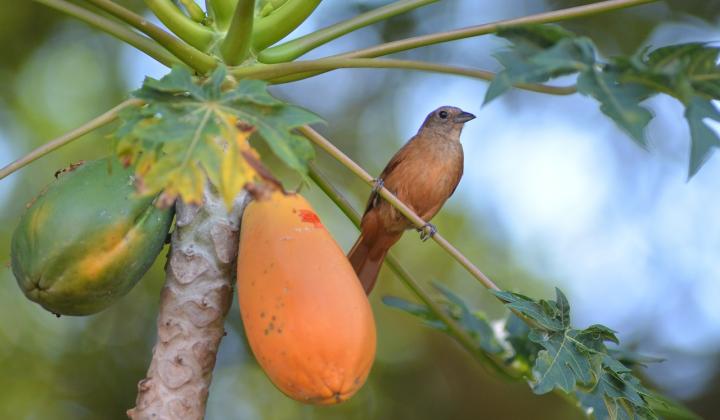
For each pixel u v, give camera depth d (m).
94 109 15.53
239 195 6.86
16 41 15.43
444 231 16.55
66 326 14.57
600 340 6.98
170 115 5.77
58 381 14.27
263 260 6.27
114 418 14.26
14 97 15.30
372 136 16.77
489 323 9.60
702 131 5.80
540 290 16.41
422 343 15.93
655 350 16.50
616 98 5.93
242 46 7.19
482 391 15.73
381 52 7.16
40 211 6.68
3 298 14.44
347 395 6.12
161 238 6.91
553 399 15.67
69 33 15.63
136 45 7.26
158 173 5.55
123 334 14.63
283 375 6.10
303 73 7.42
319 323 6.02
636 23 16.33
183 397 6.61
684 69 6.11
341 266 6.32
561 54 5.97
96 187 6.69
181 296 6.70
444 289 9.53
